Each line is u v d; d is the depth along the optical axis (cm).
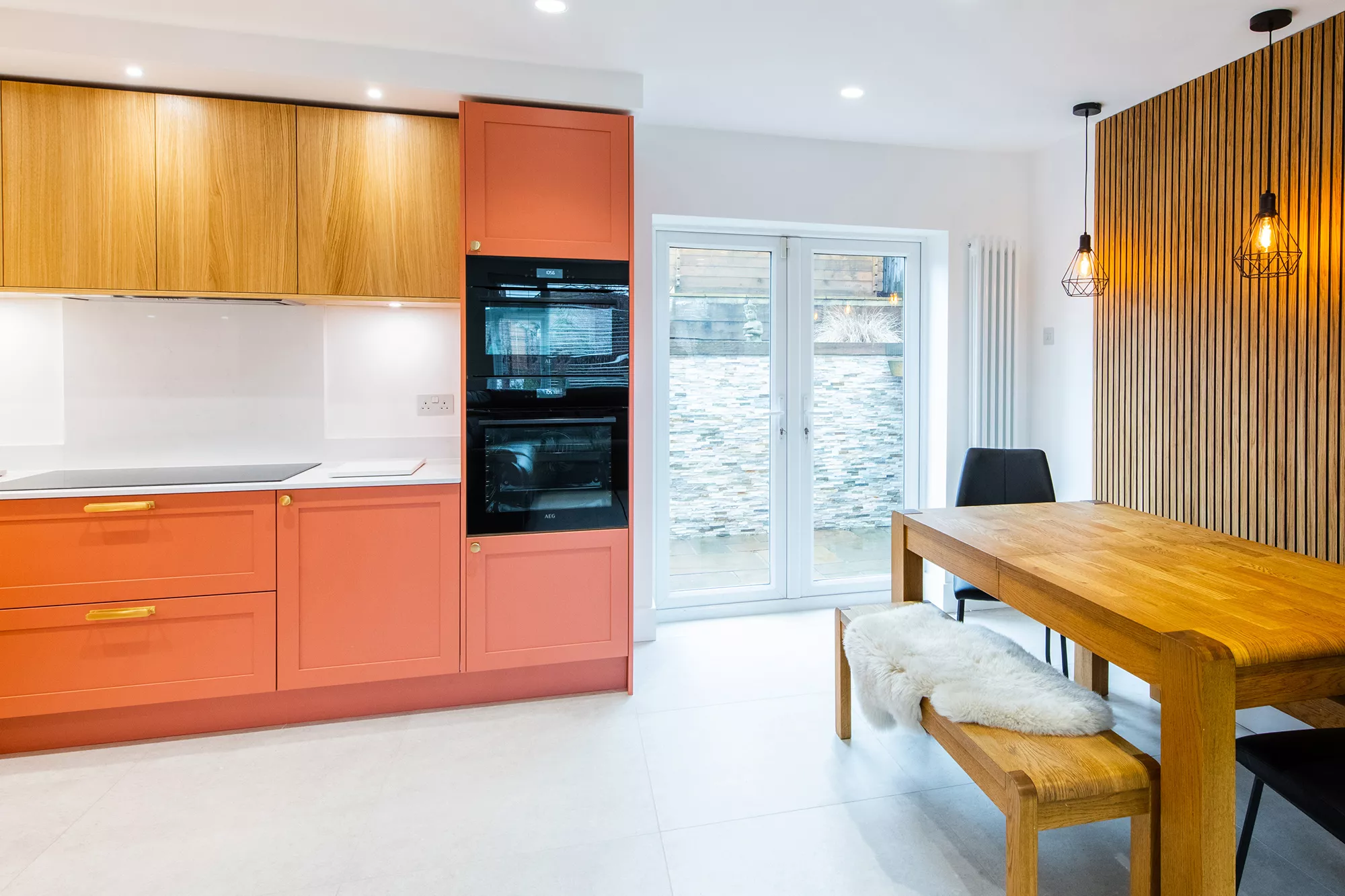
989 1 209
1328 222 200
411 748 228
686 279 346
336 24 220
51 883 165
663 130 314
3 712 218
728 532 359
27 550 217
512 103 254
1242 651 124
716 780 209
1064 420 336
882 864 173
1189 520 249
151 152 234
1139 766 139
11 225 226
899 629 207
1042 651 305
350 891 163
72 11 212
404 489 244
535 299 252
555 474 257
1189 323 248
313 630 239
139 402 268
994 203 355
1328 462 201
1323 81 200
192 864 172
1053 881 166
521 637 256
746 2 210
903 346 374
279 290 245
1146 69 257
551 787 205
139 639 226
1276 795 203
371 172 250
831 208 334
